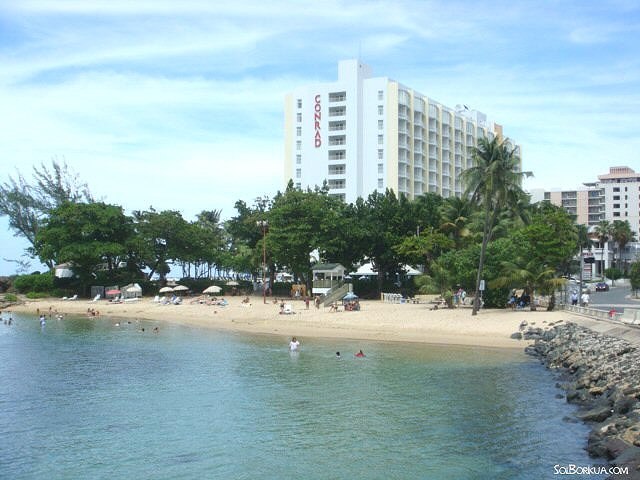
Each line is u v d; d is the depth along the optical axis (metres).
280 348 49.53
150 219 105.69
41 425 27.02
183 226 106.50
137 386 34.94
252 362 42.72
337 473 20.83
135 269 110.06
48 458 22.72
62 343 54.09
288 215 88.50
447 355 45.06
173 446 23.92
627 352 36.38
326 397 31.78
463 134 170.50
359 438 24.69
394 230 88.44
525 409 28.91
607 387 29.30
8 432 25.98
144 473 21.08
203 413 28.75
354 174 140.50
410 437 24.75
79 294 109.44
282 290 103.88
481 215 80.75
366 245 88.75
